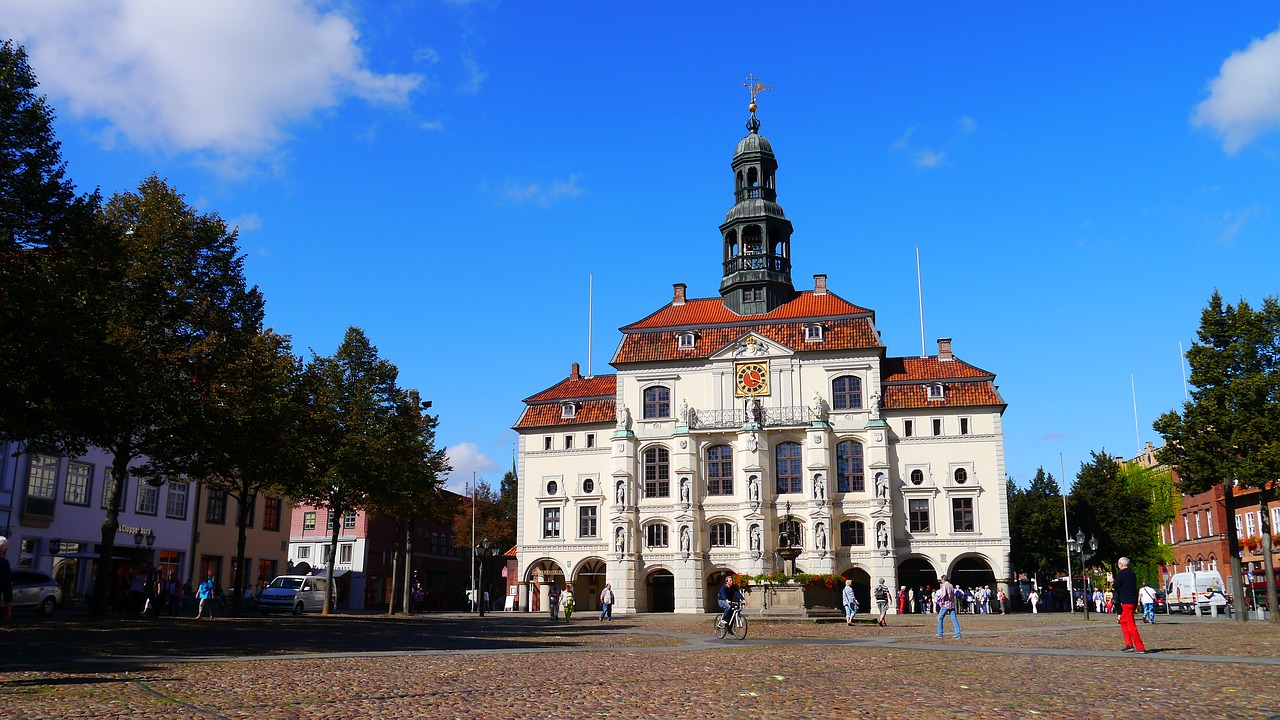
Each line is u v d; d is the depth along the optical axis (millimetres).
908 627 44969
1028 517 95938
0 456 50375
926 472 72875
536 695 16297
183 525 64188
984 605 67750
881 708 14984
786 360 76312
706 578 74688
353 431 56156
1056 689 17531
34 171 30609
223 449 40344
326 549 90000
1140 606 67188
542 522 79188
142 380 35469
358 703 15000
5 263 29234
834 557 72125
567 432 80438
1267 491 47062
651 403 78312
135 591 45531
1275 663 23188
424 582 100812
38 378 29781
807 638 35156
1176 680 19125
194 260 41062
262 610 57219
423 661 22672
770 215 83312
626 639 34062
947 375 75250
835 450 74375
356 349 58281
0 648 22656
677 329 80000
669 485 76500
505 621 54062
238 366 39844
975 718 13977
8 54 31359
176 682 17094
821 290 82000
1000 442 72312
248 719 13219
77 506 55500
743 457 74250
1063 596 85375
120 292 35719
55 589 42812
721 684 18234
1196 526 89875
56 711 13414
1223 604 59000
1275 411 45844
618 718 13820
